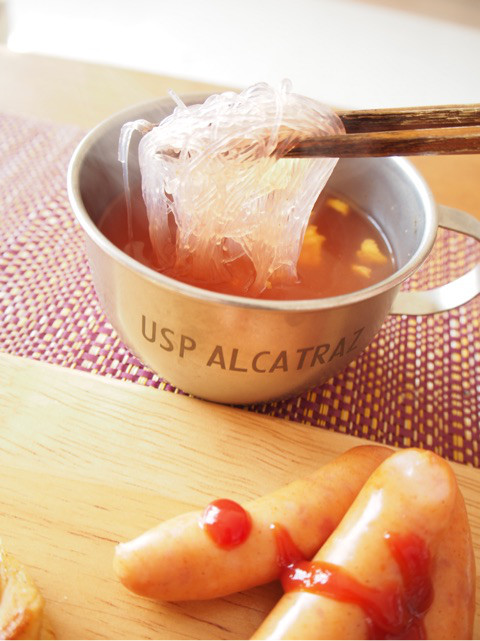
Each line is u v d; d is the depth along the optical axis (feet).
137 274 0.48
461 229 0.58
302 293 0.63
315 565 0.48
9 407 0.61
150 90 1.09
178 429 0.61
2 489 0.55
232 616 0.51
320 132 0.55
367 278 0.66
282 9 1.95
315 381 0.59
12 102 1.03
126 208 0.66
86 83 1.08
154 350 0.55
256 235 0.61
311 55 1.78
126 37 1.77
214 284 0.62
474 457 0.65
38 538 0.53
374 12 1.98
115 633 0.49
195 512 0.52
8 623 0.44
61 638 0.48
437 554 0.51
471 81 1.73
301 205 0.61
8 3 1.83
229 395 0.59
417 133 0.52
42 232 0.84
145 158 0.59
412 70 1.75
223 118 0.56
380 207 0.69
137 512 0.55
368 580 0.46
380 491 0.50
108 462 0.58
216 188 0.57
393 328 0.78
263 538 0.50
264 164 0.55
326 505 0.53
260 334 0.50
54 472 0.57
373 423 0.67
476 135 0.51
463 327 0.79
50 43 1.71
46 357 0.69
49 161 0.94
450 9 2.01
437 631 0.48
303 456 0.61
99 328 0.72
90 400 0.62
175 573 0.48
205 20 1.88
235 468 0.59
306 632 0.44
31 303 0.74
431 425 0.68
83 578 0.51
